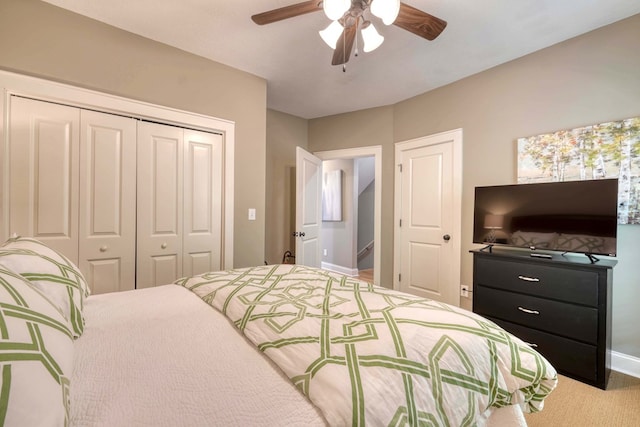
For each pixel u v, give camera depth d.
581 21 2.03
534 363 0.96
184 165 2.49
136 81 2.21
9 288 0.62
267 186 3.84
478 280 2.36
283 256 4.04
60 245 1.96
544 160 2.34
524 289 2.10
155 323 1.08
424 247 3.29
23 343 0.52
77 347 0.88
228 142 2.69
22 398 0.45
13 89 1.78
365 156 3.92
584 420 1.53
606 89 2.07
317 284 1.47
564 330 1.92
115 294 1.44
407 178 3.45
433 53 2.45
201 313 1.19
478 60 2.56
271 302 1.18
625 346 1.98
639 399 1.70
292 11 1.59
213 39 2.27
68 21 1.94
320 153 4.16
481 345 0.94
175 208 2.45
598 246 1.90
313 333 0.90
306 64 2.65
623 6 1.88
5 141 1.77
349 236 5.16
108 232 2.14
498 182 2.66
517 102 2.53
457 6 1.87
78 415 0.58
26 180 1.85
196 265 2.56
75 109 2.01
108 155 2.14
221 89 2.63
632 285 1.96
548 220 2.12
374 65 2.66
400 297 1.27
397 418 0.67
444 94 3.08
